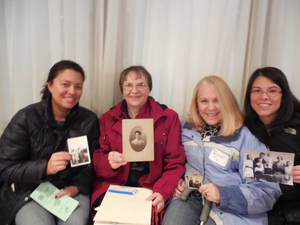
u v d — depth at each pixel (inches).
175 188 49.3
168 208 47.0
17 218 41.8
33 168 43.4
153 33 60.9
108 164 49.1
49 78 46.9
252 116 50.7
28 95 63.1
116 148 52.6
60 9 58.5
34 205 43.8
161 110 53.6
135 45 63.0
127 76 51.4
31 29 58.6
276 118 47.5
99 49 60.9
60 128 48.0
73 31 59.5
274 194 42.6
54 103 48.9
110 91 62.2
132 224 39.0
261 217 43.0
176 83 61.3
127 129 47.9
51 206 43.2
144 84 51.5
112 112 53.4
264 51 61.4
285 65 61.5
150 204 43.9
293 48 60.2
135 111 55.3
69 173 49.6
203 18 58.7
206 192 43.1
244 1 56.2
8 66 62.4
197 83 56.6
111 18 57.8
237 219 42.2
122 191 47.6
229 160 47.1
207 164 49.2
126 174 50.6
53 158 43.8
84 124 51.6
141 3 60.0
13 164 44.6
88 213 45.3
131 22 60.5
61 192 45.3
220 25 58.1
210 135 50.9
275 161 41.0
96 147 53.8
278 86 46.0
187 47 60.0
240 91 60.7
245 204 41.4
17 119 45.8
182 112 62.5
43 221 41.0
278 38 58.1
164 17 60.4
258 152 41.9
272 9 57.4
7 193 45.9
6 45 61.3
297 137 44.9
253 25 58.9
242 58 59.1
